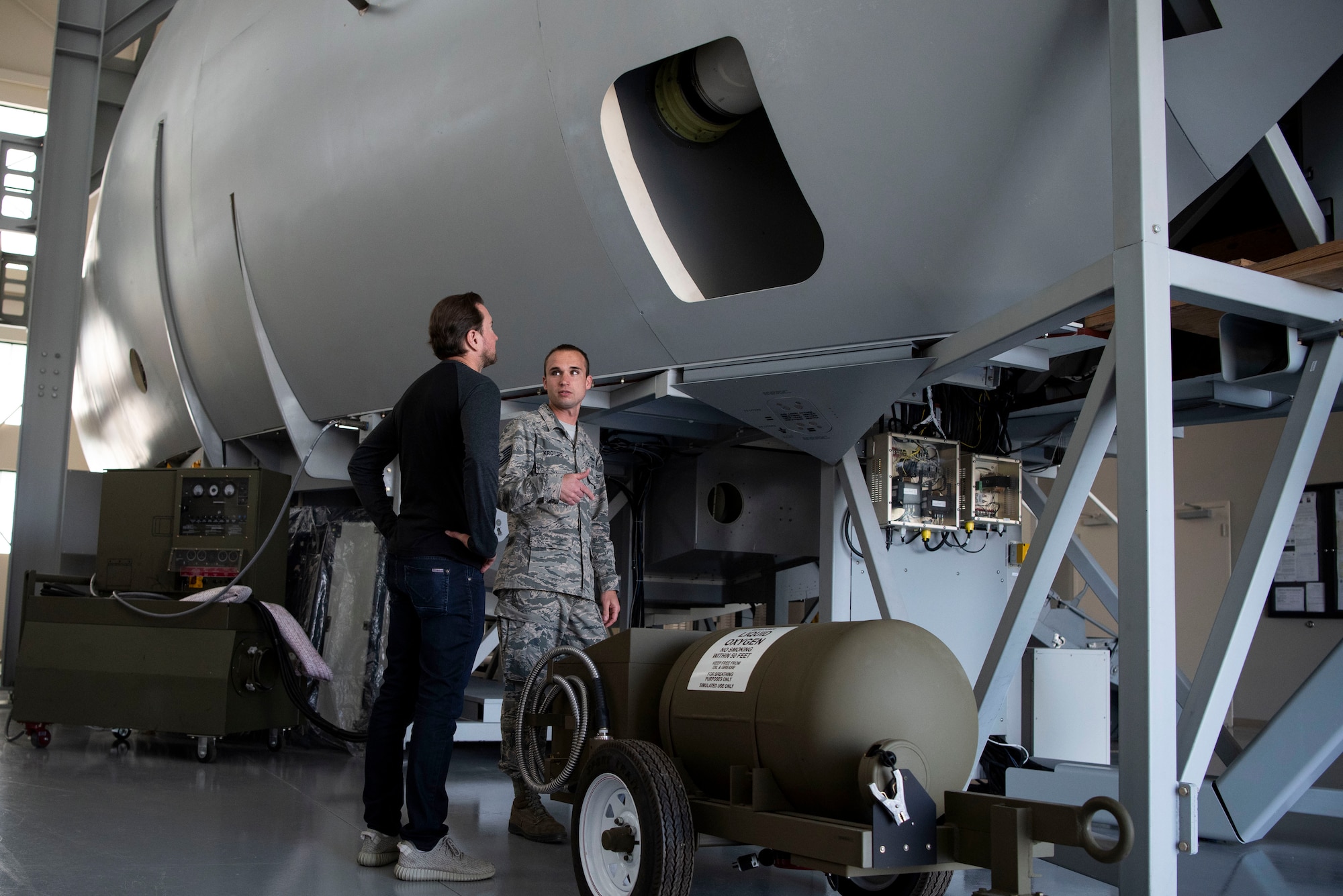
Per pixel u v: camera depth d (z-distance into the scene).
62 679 4.19
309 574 4.79
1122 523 1.90
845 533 3.83
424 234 3.64
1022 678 3.80
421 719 2.28
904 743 1.67
